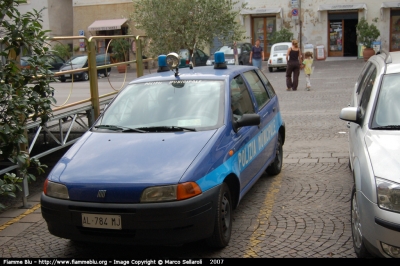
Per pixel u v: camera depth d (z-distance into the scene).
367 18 32.72
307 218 5.79
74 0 33.31
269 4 33.78
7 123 5.12
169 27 18.12
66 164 5.02
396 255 4.02
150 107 5.83
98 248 5.25
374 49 30.44
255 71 7.36
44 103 5.49
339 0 32.84
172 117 5.61
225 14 18.14
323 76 22.88
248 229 5.54
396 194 4.01
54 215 4.71
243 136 5.72
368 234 4.20
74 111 8.23
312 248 4.96
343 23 33.38
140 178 4.55
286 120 12.23
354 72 23.81
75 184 4.65
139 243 4.49
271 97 7.41
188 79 6.14
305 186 7.02
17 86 5.33
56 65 8.71
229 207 5.12
